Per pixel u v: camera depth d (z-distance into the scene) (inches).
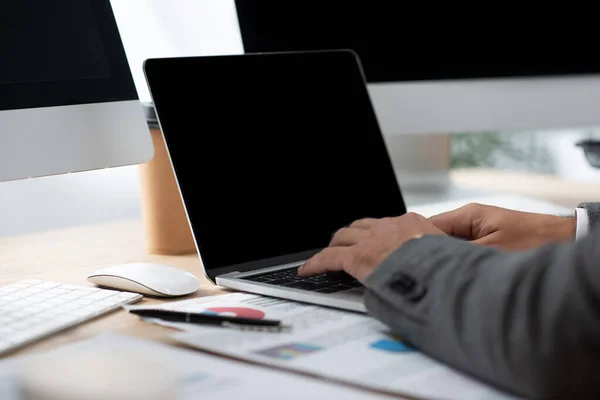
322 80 41.2
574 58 53.9
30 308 27.1
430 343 21.4
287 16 47.8
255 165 36.6
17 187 51.2
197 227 33.2
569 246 20.2
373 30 49.5
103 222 55.4
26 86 31.7
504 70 52.3
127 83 35.5
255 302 29.0
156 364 20.5
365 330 24.6
